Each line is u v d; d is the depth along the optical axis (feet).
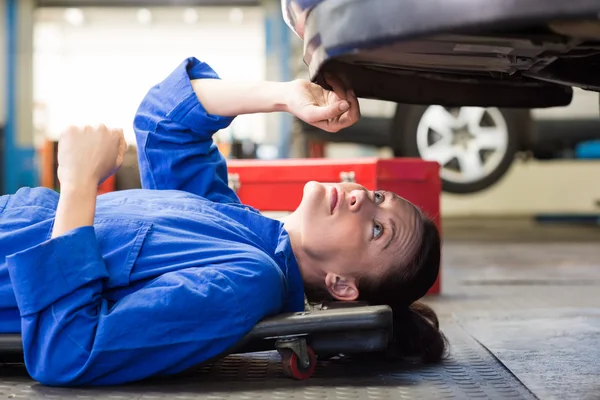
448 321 6.31
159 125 4.90
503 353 4.80
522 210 20.84
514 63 3.93
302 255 4.50
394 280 4.55
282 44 31.07
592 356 4.66
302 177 7.90
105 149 4.02
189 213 4.32
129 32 34.45
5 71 31.55
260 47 34.40
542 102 4.95
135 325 3.63
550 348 4.95
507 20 2.76
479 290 8.61
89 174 3.92
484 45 3.48
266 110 4.70
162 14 32.83
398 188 7.77
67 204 3.82
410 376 4.17
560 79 4.13
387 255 4.49
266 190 8.03
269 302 3.90
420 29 2.93
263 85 4.72
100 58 35.09
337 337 3.99
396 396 3.67
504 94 4.88
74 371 3.66
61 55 34.78
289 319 3.88
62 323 3.61
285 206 7.98
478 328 5.86
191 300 3.67
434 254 4.74
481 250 14.25
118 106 35.50
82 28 34.30
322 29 3.31
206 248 4.01
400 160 7.73
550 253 13.48
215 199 5.00
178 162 4.91
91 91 35.24
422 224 4.67
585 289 8.57
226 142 18.08
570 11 2.67
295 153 16.42
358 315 3.84
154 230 4.08
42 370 3.67
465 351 4.97
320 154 17.21
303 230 4.45
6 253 3.91
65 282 3.63
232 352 3.84
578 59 4.08
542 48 3.53
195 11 32.40
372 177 7.59
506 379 4.10
